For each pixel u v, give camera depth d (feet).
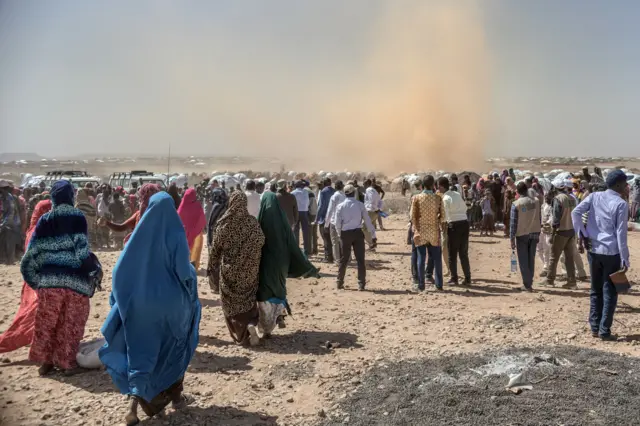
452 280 37.37
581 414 15.71
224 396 18.02
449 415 15.92
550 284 36.65
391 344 23.52
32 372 19.99
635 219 71.00
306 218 49.70
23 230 49.14
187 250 15.74
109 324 15.37
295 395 18.16
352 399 17.52
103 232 59.52
